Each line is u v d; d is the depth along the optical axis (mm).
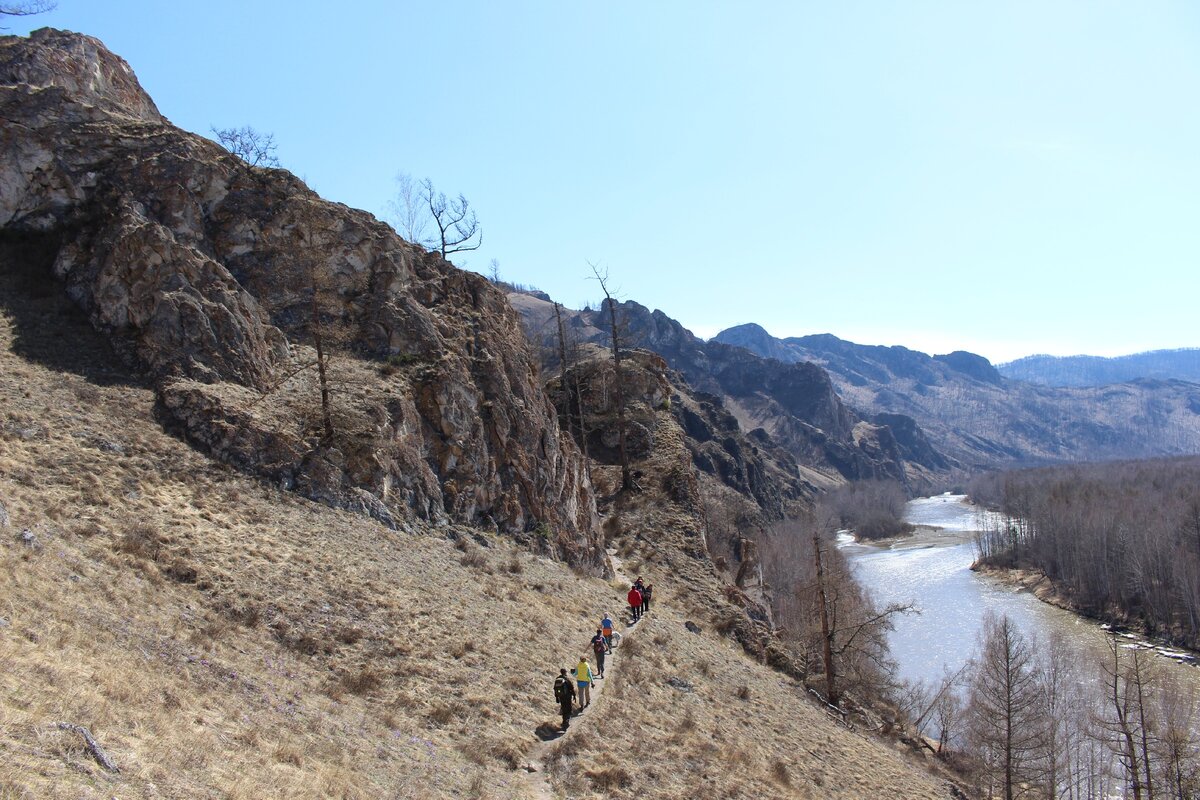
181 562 18766
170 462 23484
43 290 29000
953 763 43688
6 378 23969
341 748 13641
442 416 32500
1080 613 83438
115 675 12141
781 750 26203
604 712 21203
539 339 73688
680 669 28953
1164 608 75875
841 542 143625
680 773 19500
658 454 58219
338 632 19078
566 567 34938
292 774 11695
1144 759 39125
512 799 14633
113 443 22969
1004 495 162000
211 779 10328
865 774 28391
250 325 29812
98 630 13789
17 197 30922
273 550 21484
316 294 31141
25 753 8750
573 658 24016
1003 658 43906
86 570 16250
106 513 19484
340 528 24766
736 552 72562
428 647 20281
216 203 33719
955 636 73125
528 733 18281
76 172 31812
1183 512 98625
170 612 16484
